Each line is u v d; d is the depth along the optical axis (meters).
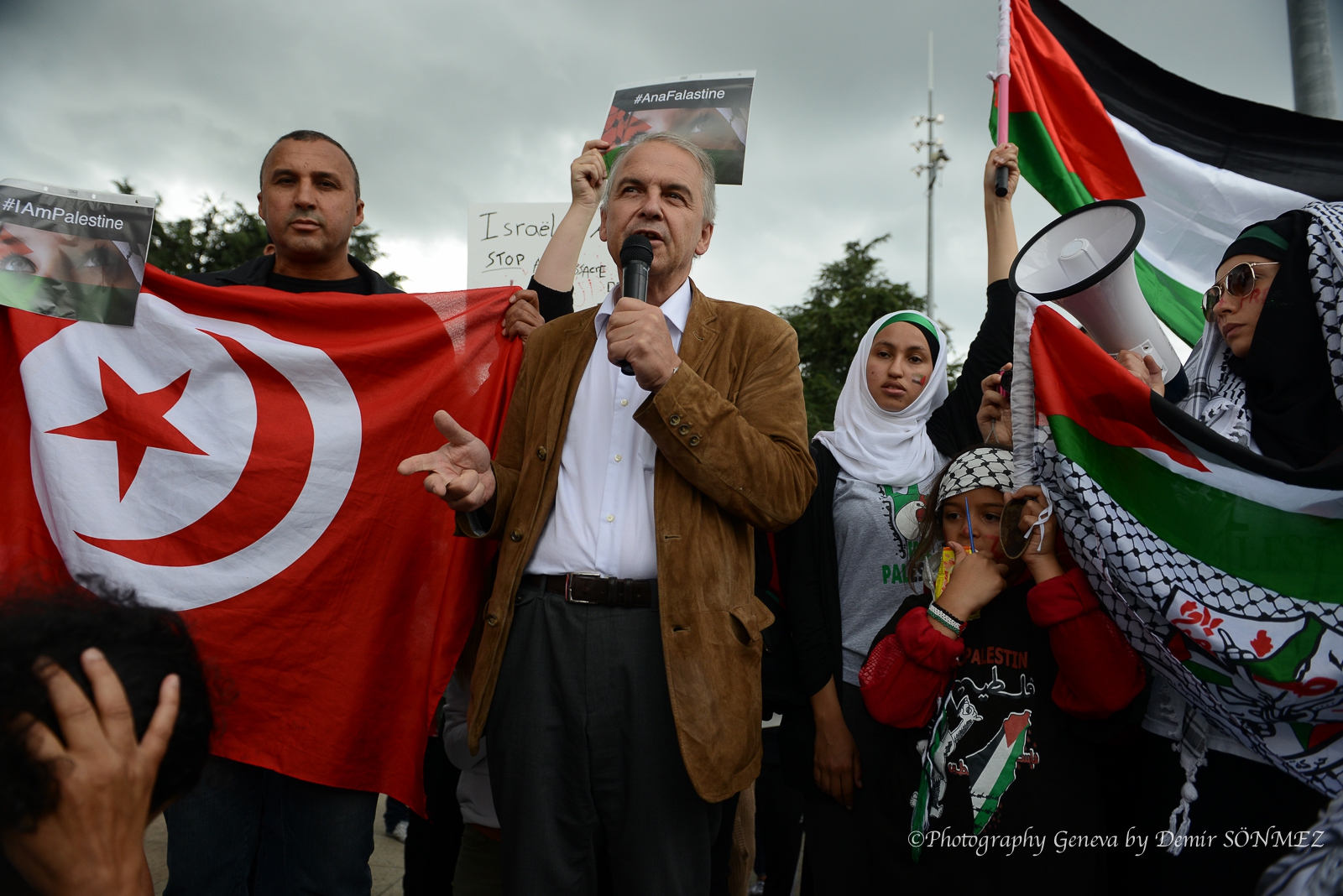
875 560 2.40
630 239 1.93
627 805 1.80
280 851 2.33
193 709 1.07
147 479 2.23
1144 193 3.31
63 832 0.95
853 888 2.12
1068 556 1.89
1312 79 4.30
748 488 1.81
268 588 2.21
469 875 2.42
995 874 1.85
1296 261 1.84
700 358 2.01
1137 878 1.87
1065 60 3.44
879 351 2.71
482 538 2.08
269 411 2.33
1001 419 2.37
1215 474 1.72
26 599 1.05
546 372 2.15
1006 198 2.87
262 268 2.88
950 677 1.99
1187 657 1.69
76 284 2.26
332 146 2.81
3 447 2.21
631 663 1.81
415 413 2.40
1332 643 1.58
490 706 1.91
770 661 2.35
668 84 3.20
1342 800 0.94
